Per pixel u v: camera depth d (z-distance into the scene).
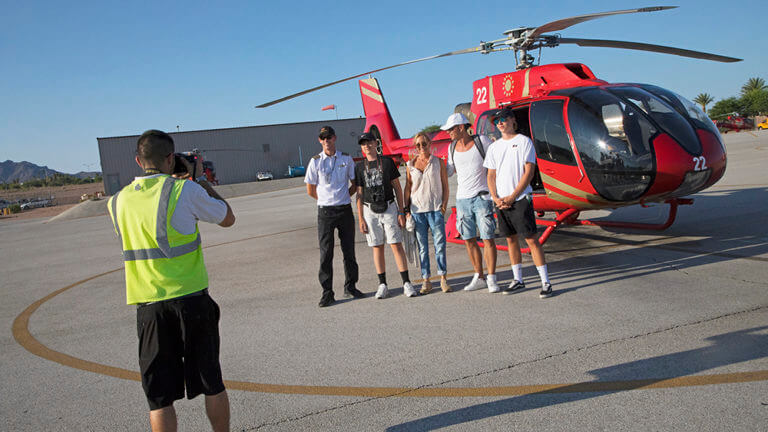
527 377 3.05
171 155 2.50
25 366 4.06
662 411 2.53
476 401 2.82
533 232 4.55
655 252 5.89
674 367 2.99
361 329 4.23
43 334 4.94
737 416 2.42
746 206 8.29
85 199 46.69
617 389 2.80
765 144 23.69
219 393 2.38
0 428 3.01
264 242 9.89
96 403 3.27
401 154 10.34
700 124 5.67
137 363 3.94
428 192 4.95
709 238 6.32
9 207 48.94
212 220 2.46
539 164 6.21
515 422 2.56
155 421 2.23
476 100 7.51
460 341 3.74
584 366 3.12
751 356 3.04
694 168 5.34
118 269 8.41
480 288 5.10
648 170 5.32
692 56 6.68
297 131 64.25
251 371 3.56
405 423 2.67
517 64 7.11
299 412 2.89
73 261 9.80
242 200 26.55
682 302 4.11
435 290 5.23
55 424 3.02
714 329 3.49
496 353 3.45
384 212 4.94
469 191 4.88
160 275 2.27
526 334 3.74
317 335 4.20
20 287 7.54
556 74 6.50
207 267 7.80
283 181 40.44
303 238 9.91
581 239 7.12
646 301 4.22
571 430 2.44
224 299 5.68
